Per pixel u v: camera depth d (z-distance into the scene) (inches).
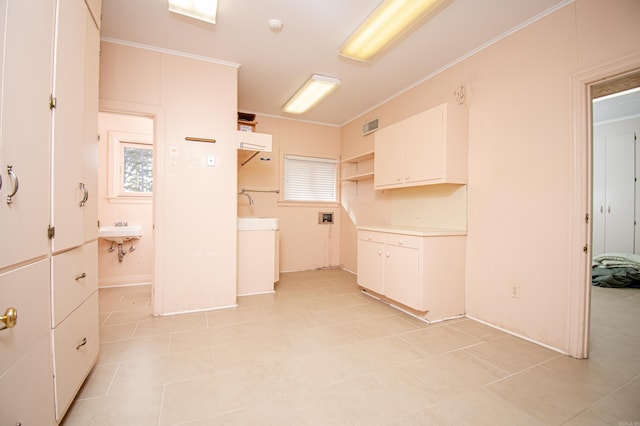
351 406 57.3
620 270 153.0
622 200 191.5
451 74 114.3
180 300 109.7
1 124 32.9
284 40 100.6
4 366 33.7
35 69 40.6
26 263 38.9
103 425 51.3
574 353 76.8
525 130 88.9
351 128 189.2
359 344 84.7
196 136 111.3
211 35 97.8
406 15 81.1
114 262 146.4
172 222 108.4
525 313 88.4
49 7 44.3
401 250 109.9
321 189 199.8
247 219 134.5
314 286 151.0
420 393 61.4
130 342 84.7
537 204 85.7
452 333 92.5
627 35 67.9
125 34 97.2
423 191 129.2
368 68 119.7
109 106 99.0
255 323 100.3
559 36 80.7
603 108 175.3
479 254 102.7
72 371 53.4
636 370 70.4
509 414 54.9
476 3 80.3
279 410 56.0
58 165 47.3
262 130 179.2
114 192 144.9
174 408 56.2
